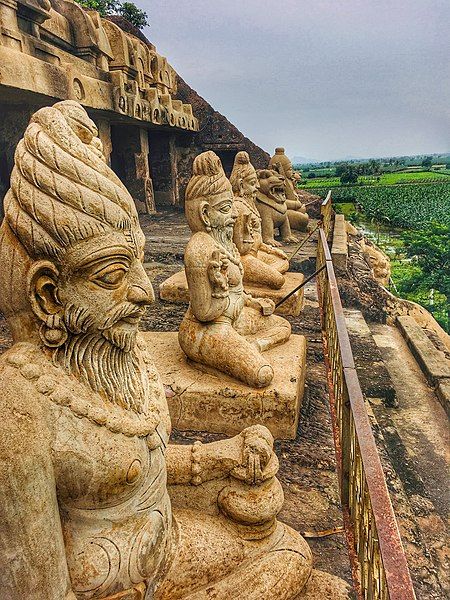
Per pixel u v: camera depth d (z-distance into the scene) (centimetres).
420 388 660
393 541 155
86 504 148
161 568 170
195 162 376
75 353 150
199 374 360
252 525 194
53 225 139
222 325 357
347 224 1432
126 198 154
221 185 369
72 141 146
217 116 1449
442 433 549
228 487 199
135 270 161
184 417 345
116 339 157
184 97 1448
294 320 572
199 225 369
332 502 282
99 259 145
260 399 333
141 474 157
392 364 730
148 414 165
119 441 149
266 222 900
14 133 765
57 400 138
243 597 178
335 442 332
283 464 314
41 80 598
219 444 207
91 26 812
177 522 189
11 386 134
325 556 242
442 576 320
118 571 151
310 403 389
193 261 343
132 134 1226
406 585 139
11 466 126
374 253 1355
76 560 147
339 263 891
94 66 822
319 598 194
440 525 375
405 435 541
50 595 135
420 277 1497
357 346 693
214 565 180
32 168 140
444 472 476
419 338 780
